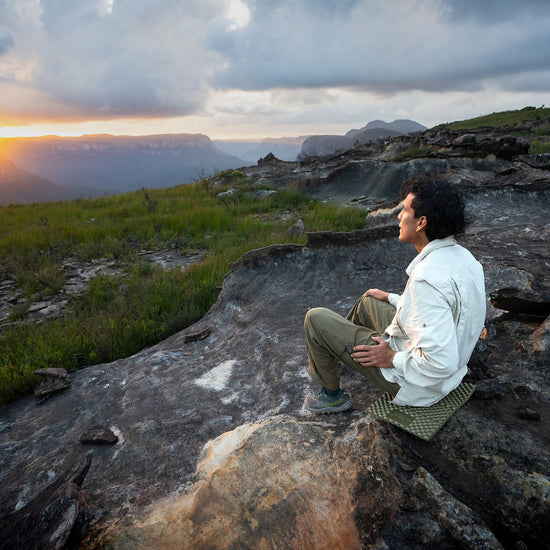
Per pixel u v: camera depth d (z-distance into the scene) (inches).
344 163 703.7
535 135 965.2
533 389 86.2
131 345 182.7
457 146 543.8
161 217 485.4
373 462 71.1
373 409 76.7
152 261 349.7
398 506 64.6
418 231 70.6
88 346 179.6
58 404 138.1
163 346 175.6
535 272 153.7
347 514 68.8
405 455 70.1
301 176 718.5
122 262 345.4
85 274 318.3
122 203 681.6
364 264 190.5
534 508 59.6
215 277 258.4
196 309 214.1
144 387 135.8
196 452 99.4
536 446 68.6
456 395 79.4
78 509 71.6
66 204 748.6
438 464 67.9
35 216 595.5
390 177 589.3
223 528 74.1
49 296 275.3
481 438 70.3
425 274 65.6
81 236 430.0
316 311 85.0
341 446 78.4
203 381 133.0
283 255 195.5
